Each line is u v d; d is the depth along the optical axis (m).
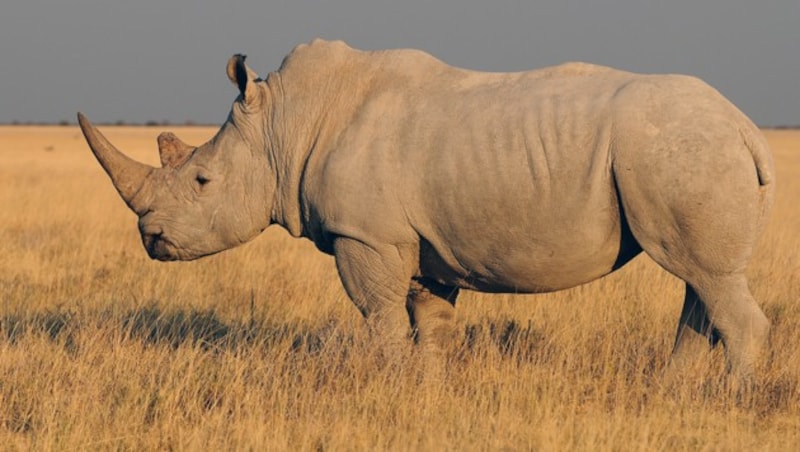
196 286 37.84
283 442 19.58
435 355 24.89
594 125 21.30
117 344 25.03
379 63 24.45
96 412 21.14
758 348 21.34
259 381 22.92
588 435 19.62
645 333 28.91
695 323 22.67
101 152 26.05
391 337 23.89
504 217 22.11
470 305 32.38
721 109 21.16
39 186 84.88
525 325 29.72
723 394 21.47
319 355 24.25
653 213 21.00
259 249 47.41
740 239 20.88
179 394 22.25
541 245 22.06
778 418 21.27
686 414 20.98
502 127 22.11
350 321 30.25
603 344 25.95
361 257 23.72
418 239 23.45
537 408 21.28
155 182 26.00
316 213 24.33
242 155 25.55
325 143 24.36
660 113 20.98
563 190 21.47
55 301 35.16
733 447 19.34
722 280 21.22
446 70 23.95
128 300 34.62
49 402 21.48
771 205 21.52
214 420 20.86
